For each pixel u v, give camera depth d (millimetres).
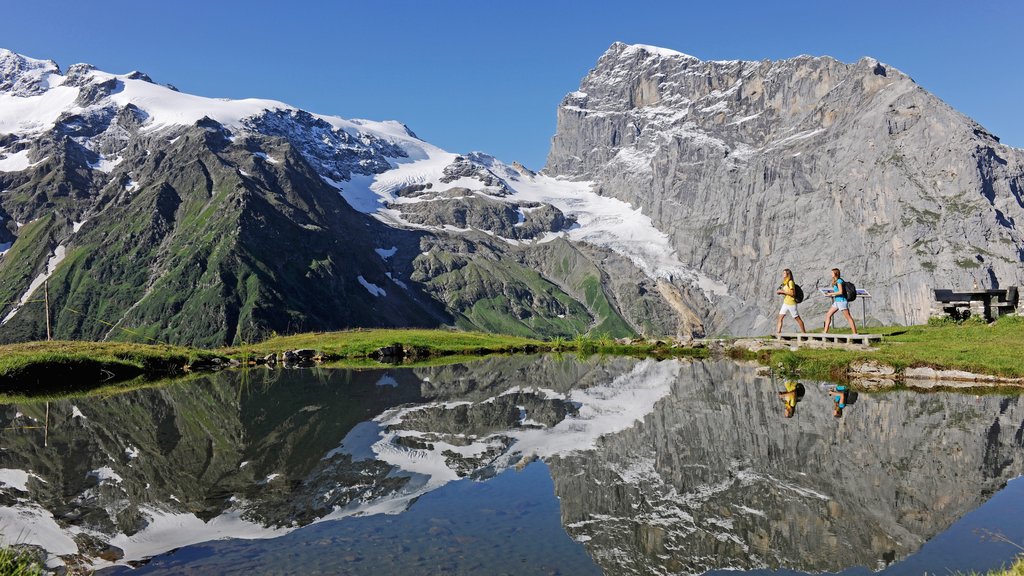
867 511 13484
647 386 35531
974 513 13203
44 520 13633
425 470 17578
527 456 19047
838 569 10508
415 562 10922
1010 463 17016
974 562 10719
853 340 43281
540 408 28266
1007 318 46562
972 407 25609
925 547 11453
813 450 18984
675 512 13648
